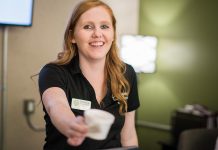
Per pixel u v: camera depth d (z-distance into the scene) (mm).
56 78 1237
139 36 2891
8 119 2488
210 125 2803
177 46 3260
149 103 3535
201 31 3066
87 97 1306
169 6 3287
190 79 3189
